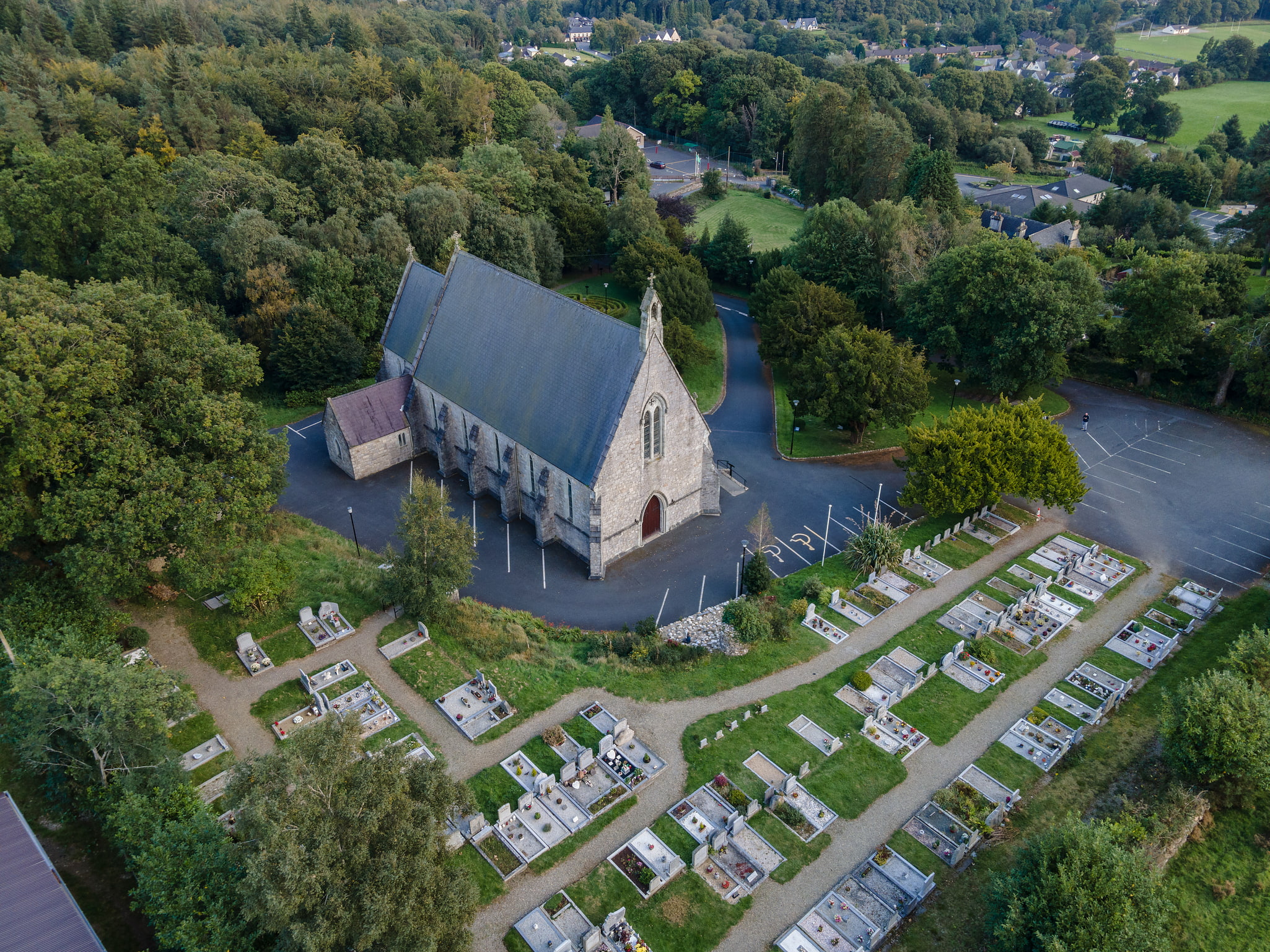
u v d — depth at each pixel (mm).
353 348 98250
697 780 50406
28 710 42406
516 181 130625
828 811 48688
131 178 96062
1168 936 43031
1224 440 90938
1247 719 47594
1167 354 95500
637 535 72562
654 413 68375
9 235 89625
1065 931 37406
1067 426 94812
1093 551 72125
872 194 143250
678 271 114938
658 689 57219
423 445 87938
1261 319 92125
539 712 54781
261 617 61219
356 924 32656
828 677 58906
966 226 108938
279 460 64562
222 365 63812
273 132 147625
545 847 45938
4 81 138250
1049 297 89250
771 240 158875
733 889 44125
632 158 170750
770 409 99812
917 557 71938
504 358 75750
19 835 38906
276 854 30891
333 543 72375
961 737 54250
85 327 56094
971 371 98312
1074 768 52031
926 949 41594
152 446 57312
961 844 46188
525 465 73688
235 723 52781
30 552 59219
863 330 90438
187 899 34375
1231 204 184500
